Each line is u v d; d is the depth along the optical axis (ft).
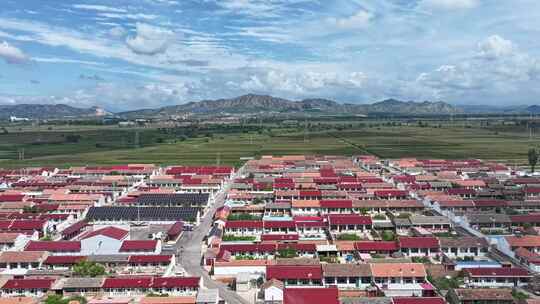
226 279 410.52
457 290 348.59
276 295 359.46
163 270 425.28
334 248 458.91
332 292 337.11
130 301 352.08
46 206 654.12
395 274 382.01
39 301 359.05
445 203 632.79
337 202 642.63
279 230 549.54
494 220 546.26
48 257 439.22
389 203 640.99
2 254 435.53
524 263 424.87
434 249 456.86
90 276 400.26
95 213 619.26
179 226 562.66
